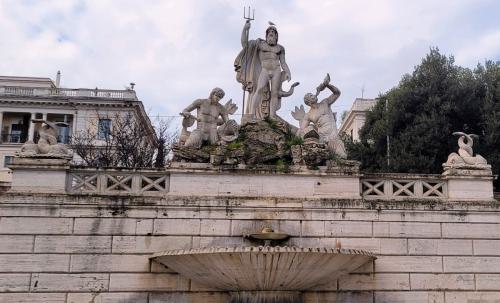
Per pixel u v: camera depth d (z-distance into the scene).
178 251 13.36
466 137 16.42
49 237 14.25
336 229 14.91
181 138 16.14
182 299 14.27
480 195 15.60
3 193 14.32
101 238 14.39
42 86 47.53
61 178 14.77
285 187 15.25
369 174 15.61
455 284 14.84
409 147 26.70
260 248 12.39
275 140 16.05
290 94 17.41
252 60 17.55
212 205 14.79
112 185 15.05
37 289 13.93
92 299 14.04
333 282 14.61
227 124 16.47
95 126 41.41
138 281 14.24
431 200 15.34
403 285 14.73
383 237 14.98
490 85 26.66
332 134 16.36
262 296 13.66
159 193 14.94
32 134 43.94
